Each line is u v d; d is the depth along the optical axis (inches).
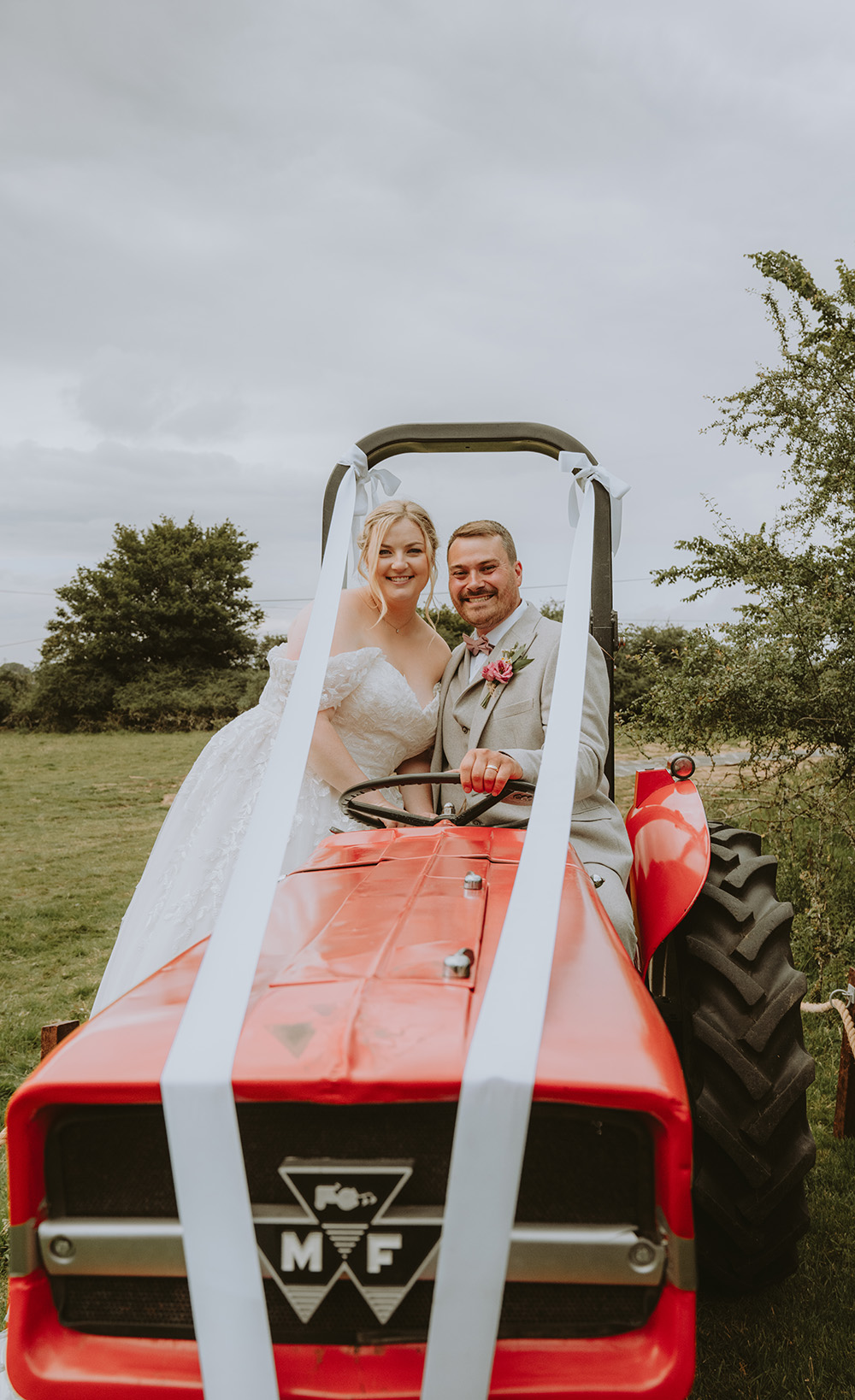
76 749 1013.2
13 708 1450.5
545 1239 47.9
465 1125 46.0
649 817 101.4
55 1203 50.7
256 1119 49.8
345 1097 46.8
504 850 80.6
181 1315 50.4
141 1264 48.8
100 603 1496.1
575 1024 50.9
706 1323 85.8
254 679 1428.4
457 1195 46.0
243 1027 50.6
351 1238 48.6
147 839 400.8
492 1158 45.9
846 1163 111.7
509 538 114.2
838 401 200.5
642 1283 47.8
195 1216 47.0
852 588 193.8
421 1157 49.2
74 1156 50.9
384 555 119.6
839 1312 86.8
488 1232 45.9
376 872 76.4
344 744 118.0
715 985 80.8
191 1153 46.9
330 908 68.4
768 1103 74.9
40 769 767.1
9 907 282.8
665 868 91.9
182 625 1536.7
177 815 120.6
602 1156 49.6
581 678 79.4
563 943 61.7
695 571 214.5
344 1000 52.4
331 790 117.0
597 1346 48.7
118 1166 50.8
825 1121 123.4
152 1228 48.9
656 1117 47.0
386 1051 48.0
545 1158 49.9
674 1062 49.5
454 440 114.7
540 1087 46.6
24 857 364.2
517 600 115.6
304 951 59.7
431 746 125.4
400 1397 47.6
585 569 88.3
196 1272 47.0
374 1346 48.7
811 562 202.1
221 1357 46.9
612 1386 47.1
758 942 81.9
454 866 76.2
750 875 90.8
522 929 57.1
